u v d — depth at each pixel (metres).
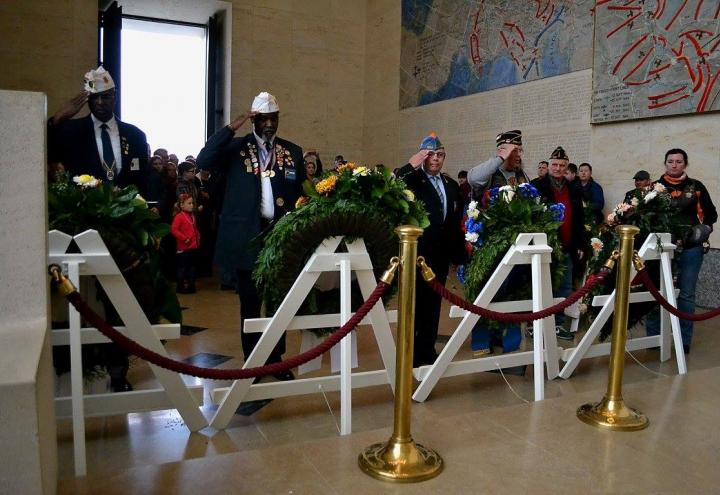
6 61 11.66
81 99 4.20
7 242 2.11
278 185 4.17
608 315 4.50
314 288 3.71
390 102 13.78
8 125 2.07
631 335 5.52
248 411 3.67
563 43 9.36
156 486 2.54
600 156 8.75
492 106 10.84
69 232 3.07
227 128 4.04
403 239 2.76
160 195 8.38
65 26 11.95
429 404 3.90
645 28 8.02
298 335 5.70
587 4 8.92
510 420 3.39
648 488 2.64
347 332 2.88
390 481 2.63
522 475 2.74
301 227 3.41
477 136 11.21
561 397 3.77
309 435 3.35
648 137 8.08
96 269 2.95
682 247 5.05
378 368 4.59
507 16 10.48
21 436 1.80
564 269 4.37
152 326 3.17
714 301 7.18
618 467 2.84
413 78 12.98
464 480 2.68
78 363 2.82
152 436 3.29
